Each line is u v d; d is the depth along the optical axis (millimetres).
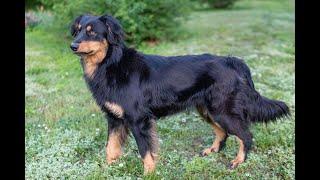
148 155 2064
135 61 2096
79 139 2459
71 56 4238
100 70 2068
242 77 2166
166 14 4934
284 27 6289
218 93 2131
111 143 2207
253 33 5785
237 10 9086
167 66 2135
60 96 3188
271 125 2627
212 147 2355
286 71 3811
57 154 2271
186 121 2732
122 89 2045
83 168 2146
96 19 2053
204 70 2141
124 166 2164
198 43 4984
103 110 2141
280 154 2289
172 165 2195
